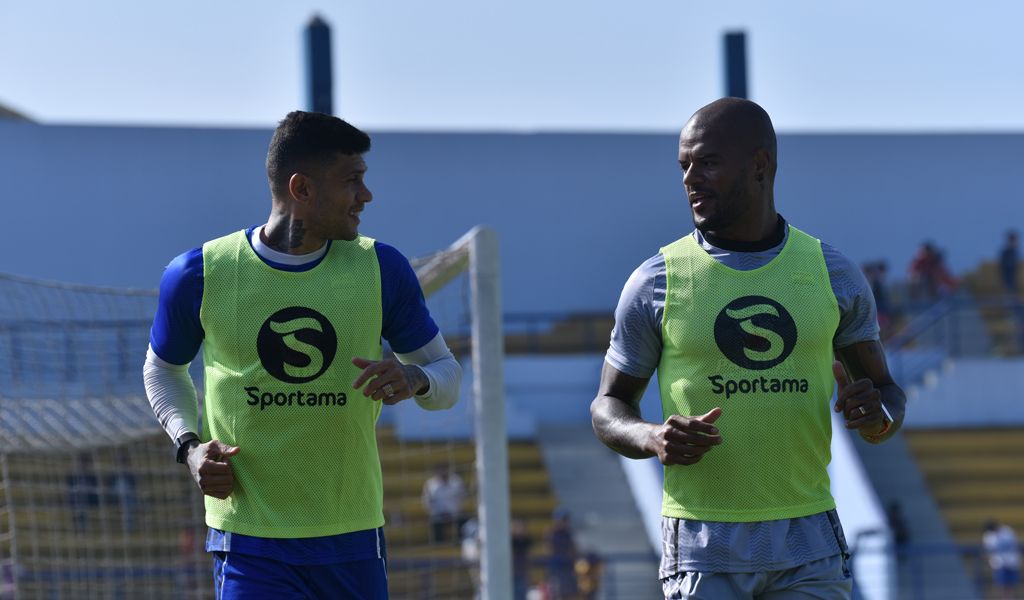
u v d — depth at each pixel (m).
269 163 6.58
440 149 44.47
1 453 12.91
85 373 13.38
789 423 6.52
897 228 45.62
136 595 14.21
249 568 6.53
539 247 44.72
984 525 31.86
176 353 6.74
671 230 45.09
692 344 6.57
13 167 41.06
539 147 44.72
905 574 29.06
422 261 11.75
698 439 6.15
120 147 41.88
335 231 6.55
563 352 42.09
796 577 6.52
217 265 6.61
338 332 6.56
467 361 30.47
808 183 45.56
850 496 30.55
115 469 13.73
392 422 33.78
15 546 13.03
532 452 36.94
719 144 6.51
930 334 39.84
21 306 15.13
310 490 6.55
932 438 36.16
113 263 41.72
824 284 6.64
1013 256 42.06
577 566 27.38
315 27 37.56
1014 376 37.38
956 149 45.72
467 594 20.30
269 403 6.53
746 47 39.75
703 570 6.54
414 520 27.31
